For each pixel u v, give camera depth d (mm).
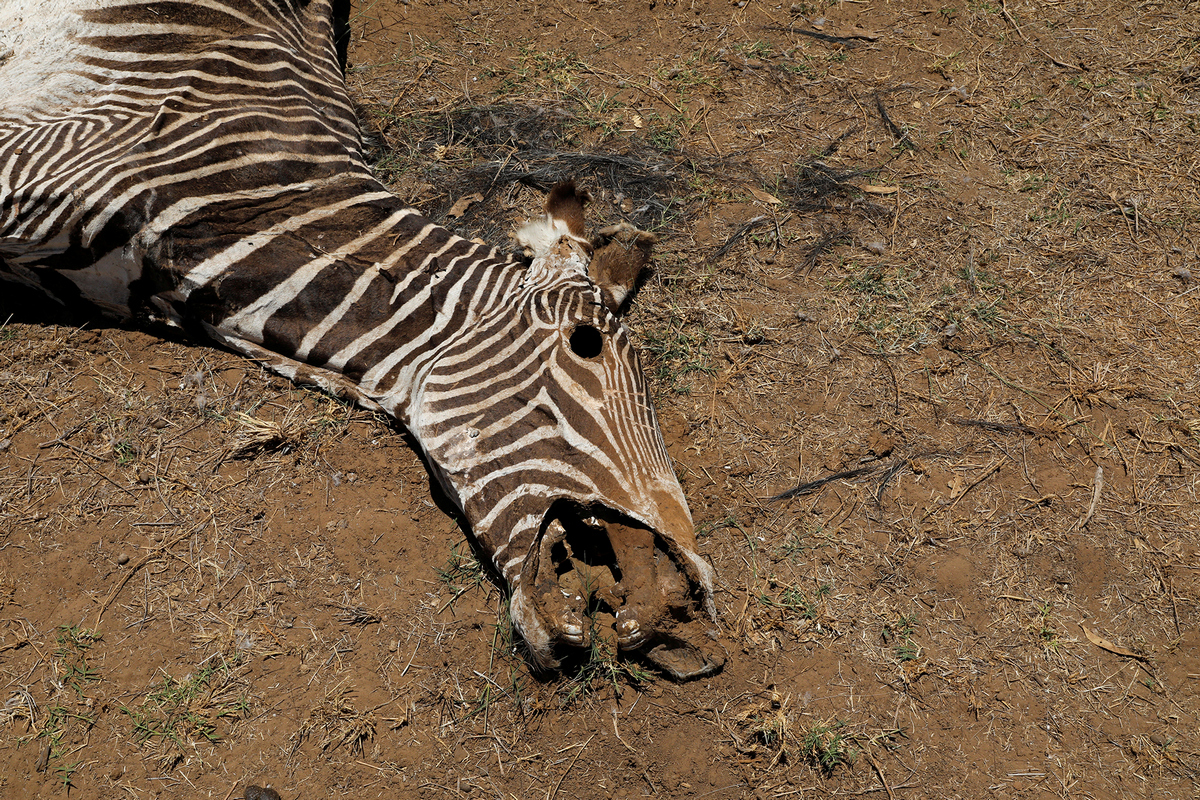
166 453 3381
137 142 3484
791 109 4617
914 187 4316
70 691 2926
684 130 4508
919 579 3250
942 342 3828
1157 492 3461
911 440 3570
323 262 3465
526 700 2957
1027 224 4207
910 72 4789
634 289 3922
